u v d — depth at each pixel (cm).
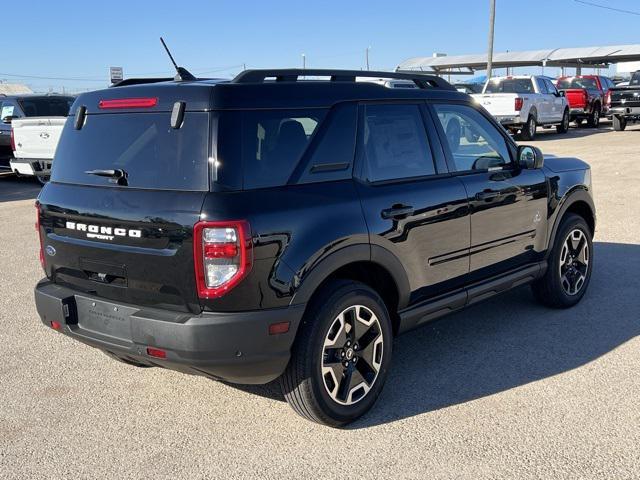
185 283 335
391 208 398
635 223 910
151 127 356
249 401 421
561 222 559
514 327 535
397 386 434
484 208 469
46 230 401
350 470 338
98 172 370
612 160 1595
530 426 376
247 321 333
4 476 340
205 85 346
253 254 330
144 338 347
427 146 442
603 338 505
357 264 391
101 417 402
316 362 361
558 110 2420
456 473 331
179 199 335
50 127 1395
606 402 402
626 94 2441
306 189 363
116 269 362
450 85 484
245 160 340
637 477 323
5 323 575
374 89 416
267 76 369
